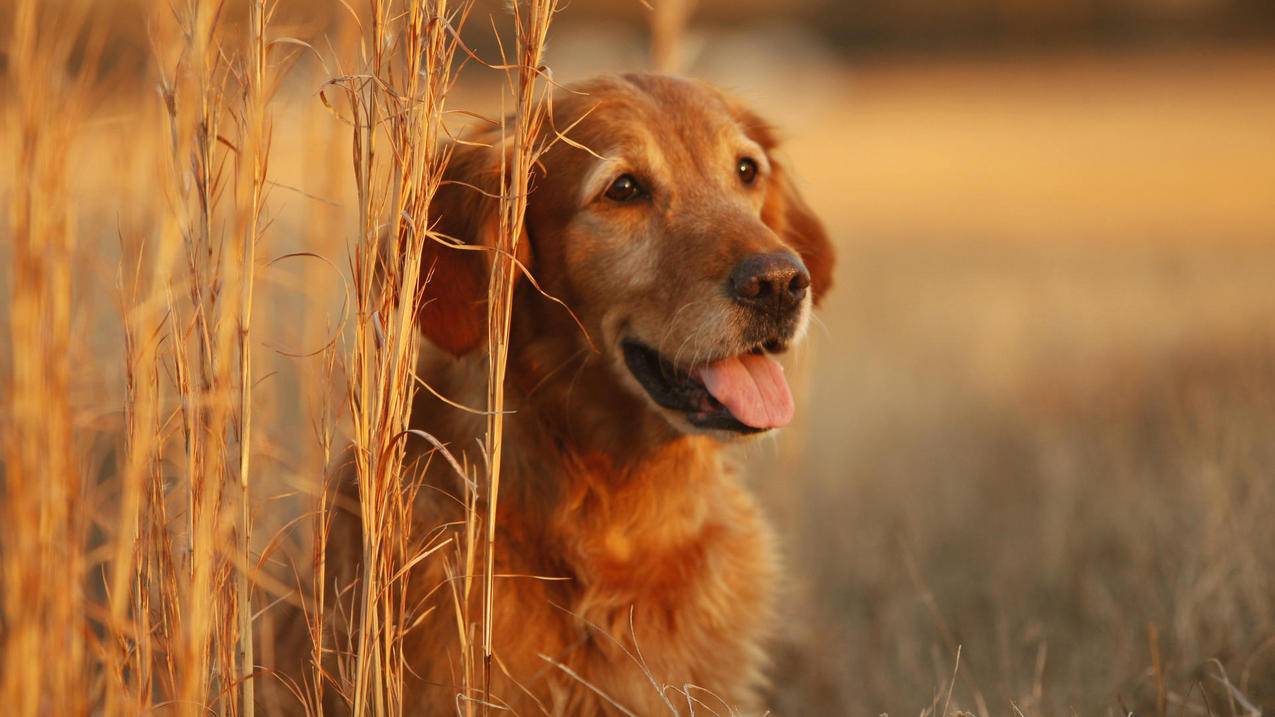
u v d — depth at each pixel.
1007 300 12.84
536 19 3.48
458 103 4.73
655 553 4.47
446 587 4.14
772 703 5.55
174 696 3.39
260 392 5.16
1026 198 23.47
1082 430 7.87
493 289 3.61
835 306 13.15
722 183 4.55
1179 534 6.11
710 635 4.57
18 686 2.65
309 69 4.09
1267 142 30.19
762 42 54.62
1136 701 4.86
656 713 4.33
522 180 3.61
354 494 4.35
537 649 4.21
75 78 3.46
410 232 3.41
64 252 2.84
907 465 7.92
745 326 4.13
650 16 6.16
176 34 3.34
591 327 4.42
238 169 3.27
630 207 4.39
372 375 3.65
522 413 4.37
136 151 3.94
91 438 3.88
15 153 2.76
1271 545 5.54
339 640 4.18
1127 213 20.52
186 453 3.35
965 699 5.07
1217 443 6.79
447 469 4.33
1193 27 61.72
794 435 6.47
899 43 66.38
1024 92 50.47
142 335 3.15
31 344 2.70
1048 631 5.62
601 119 4.45
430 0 3.43
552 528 4.32
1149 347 9.45
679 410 4.32
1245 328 9.22
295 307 6.92
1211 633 5.04
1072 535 6.39
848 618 6.16
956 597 6.16
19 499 2.67
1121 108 42.19
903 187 26.39
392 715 3.62
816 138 39.59
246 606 3.47
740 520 4.90
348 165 5.47
